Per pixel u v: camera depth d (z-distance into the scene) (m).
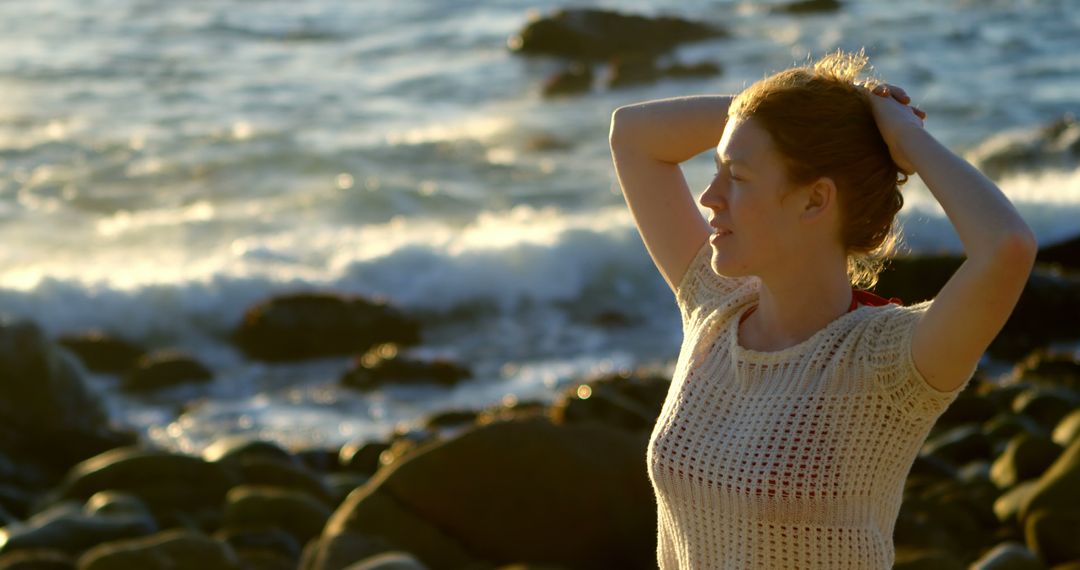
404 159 19.25
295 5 29.25
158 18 27.39
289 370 11.80
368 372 11.28
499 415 9.52
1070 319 12.07
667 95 24.09
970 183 1.97
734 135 2.11
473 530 5.57
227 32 26.77
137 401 10.84
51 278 13.01
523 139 20.72
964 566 5.30
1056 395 8.81
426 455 5.68
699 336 2.30
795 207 2.08
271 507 6.79
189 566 5.79
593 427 5.84
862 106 2.09
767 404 2.13
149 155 18.77
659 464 2.25
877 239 2.14
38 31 25.78
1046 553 5.80
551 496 5.61
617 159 2.58
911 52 26.47
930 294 12.15
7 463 9.03
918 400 2.03
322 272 13.79
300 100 22.42
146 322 12.80
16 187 17.20
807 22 29.20
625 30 26.69
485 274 13.77
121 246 15.30
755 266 2.14
